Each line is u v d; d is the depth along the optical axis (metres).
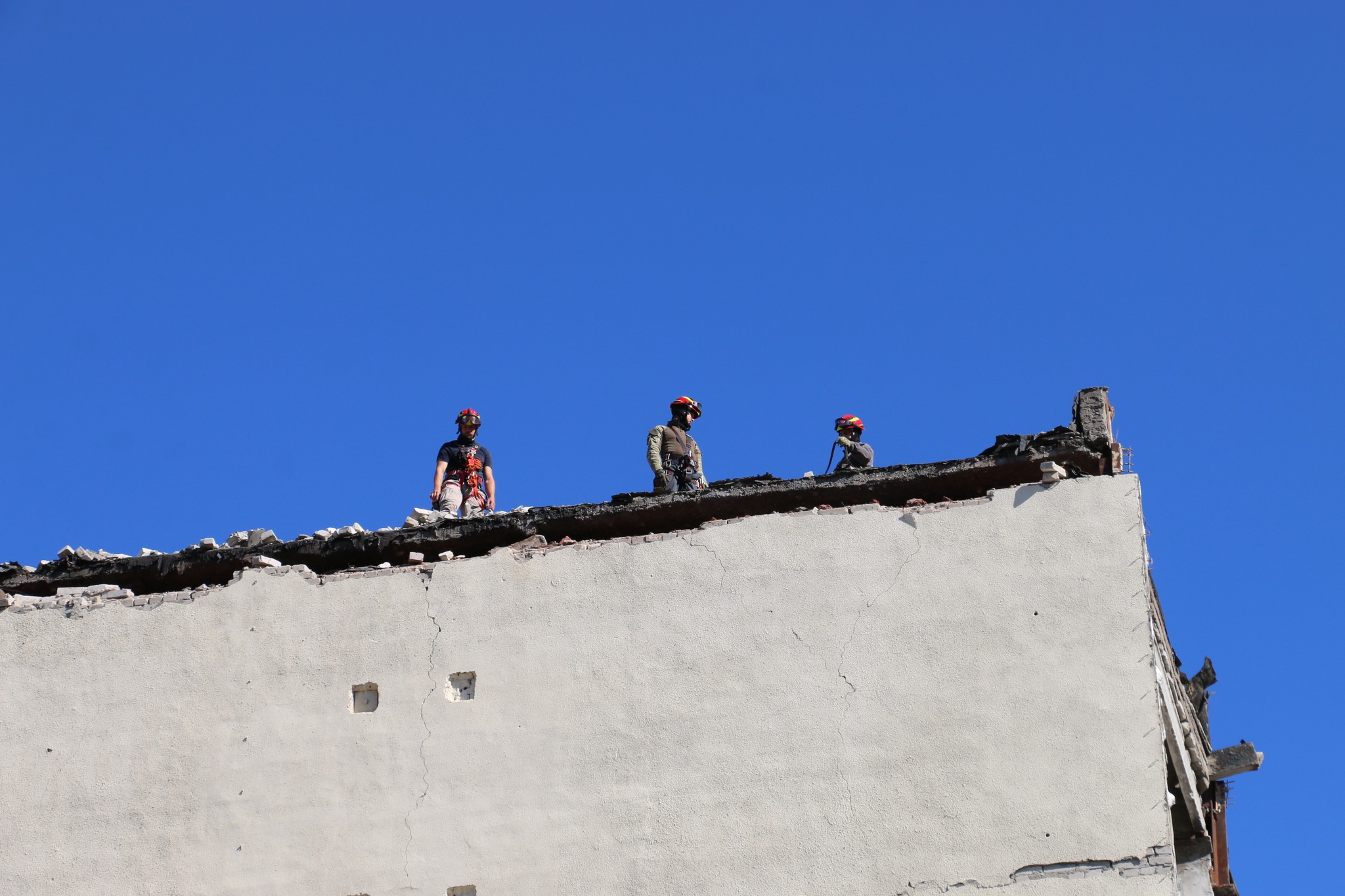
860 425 30.41
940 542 26.36
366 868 25.94
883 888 24.55
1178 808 26.95
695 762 25.73
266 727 27.14
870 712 25.55
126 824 26.91
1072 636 25.41
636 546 27.31
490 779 26.19
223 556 29.05
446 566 27.73
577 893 25.27
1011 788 24.72
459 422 32.03
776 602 26.50
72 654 28.25
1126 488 26.14
